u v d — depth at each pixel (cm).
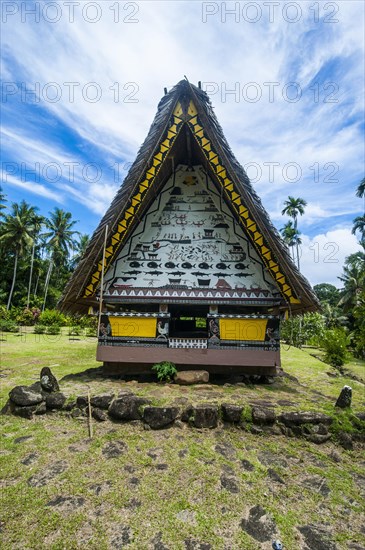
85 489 364
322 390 780
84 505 338
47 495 352
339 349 1616
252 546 292
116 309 809
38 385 600
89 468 405
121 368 750
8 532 299
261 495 365
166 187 816
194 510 336
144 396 578
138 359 732
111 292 756
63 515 322
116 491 361
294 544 296
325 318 4194
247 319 741
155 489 367
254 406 537
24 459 423
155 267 772
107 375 751
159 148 700
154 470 405
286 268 698
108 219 707
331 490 381
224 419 532
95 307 771
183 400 565
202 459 434
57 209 5122
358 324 2948
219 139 685
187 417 529
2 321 2808
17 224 4319
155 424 515
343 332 1727
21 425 527
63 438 483
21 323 3500
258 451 462
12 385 804
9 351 1473
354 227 4225
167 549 285
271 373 739
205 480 388
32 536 295
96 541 291
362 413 524
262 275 754
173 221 799
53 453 440
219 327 742
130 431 508
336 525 325
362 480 406
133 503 343
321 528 319
